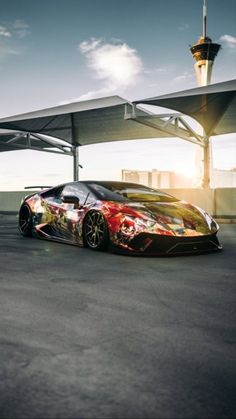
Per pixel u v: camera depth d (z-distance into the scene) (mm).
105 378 1444
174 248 4176
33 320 2123
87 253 4516
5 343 1783
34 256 4301
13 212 15914
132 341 1823
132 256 4301
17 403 1268
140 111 12680
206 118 13062
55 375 1466
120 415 1202
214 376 1469
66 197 4867
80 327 2014
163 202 4797
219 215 11094
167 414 1211
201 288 2889
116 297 2623
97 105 11719
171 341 1828
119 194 4926
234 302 2523
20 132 14086
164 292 2766
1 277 3232
